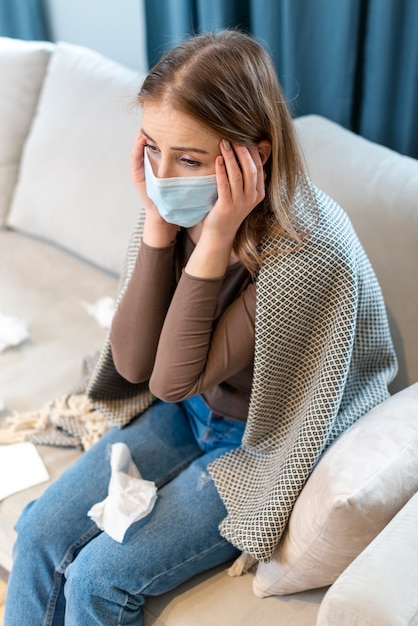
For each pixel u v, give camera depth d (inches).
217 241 47.2
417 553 38.9
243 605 49.4
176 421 59.2
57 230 80.7
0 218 85.7
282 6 73.5
